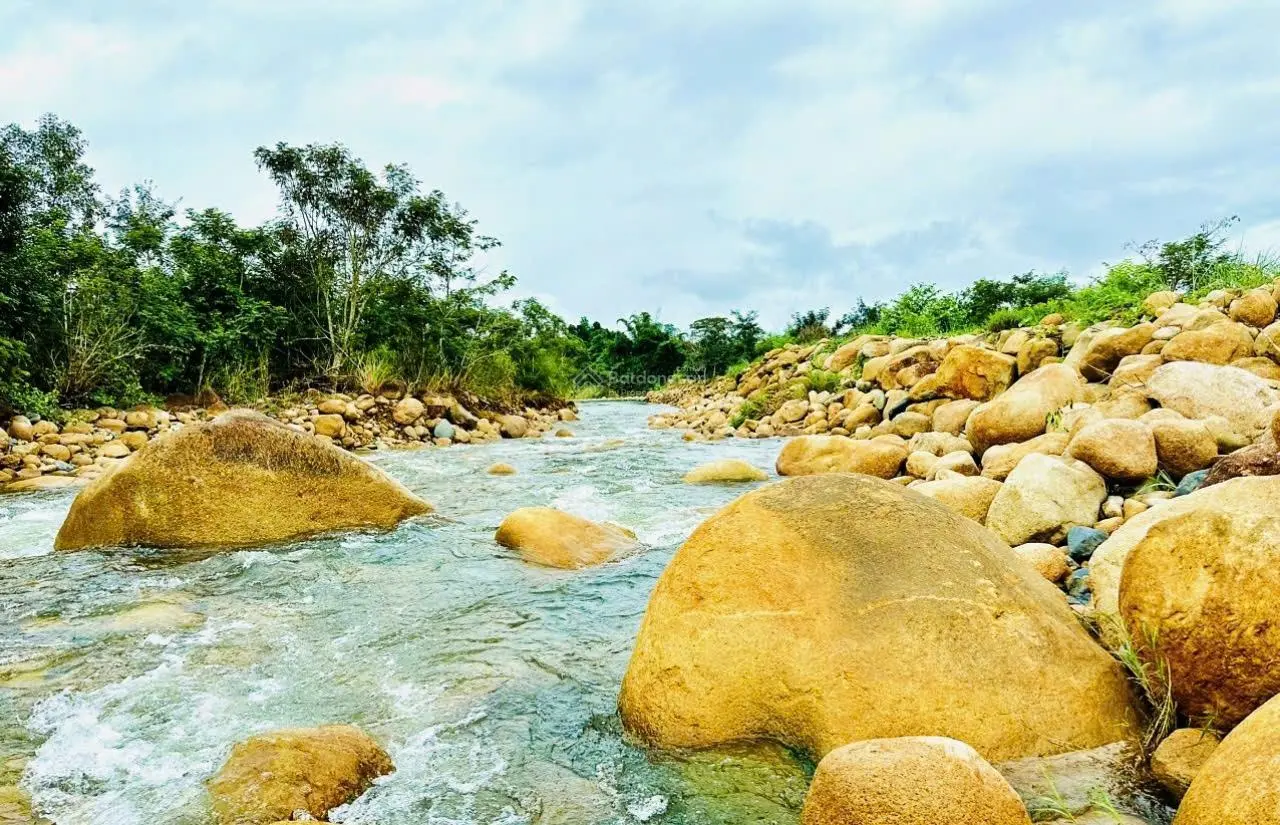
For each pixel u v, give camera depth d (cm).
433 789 239
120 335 1230
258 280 1542
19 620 393
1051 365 760
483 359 1775
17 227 1098
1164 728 229
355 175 1569
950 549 269
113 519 557
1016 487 443
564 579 465
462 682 319
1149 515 302
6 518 654
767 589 265
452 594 439
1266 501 250
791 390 1466
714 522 292
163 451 570
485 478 887
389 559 512
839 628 252
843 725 239
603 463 999
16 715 287
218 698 303
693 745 256
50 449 922
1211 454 462
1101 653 255
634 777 244
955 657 241
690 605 271
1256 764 162
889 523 278
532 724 282
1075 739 234
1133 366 733
